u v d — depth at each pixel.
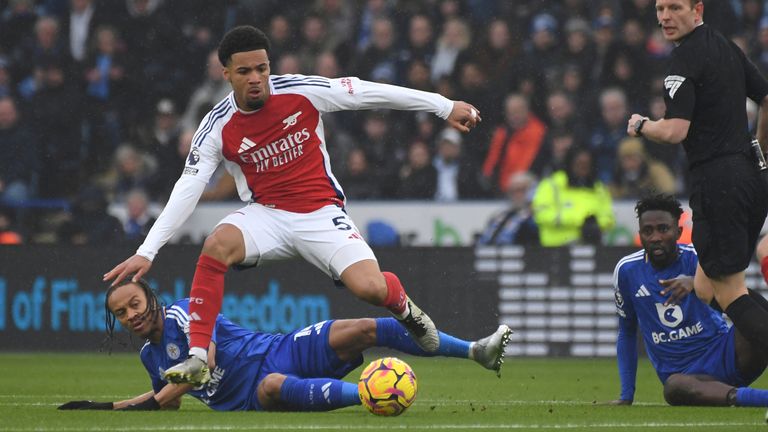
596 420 20.52
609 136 53.69
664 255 24.69
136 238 52.69
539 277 46.94
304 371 22.97
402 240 52.16
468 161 53.78
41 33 58.69
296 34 58.84
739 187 21.48
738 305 21.75
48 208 53.72
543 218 50.59
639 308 25.25
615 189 52.50
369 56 57.47
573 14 57.84
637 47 55.59
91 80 58.00
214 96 58.56
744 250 21.72
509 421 20.25
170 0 60.00
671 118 21.41
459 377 37.38
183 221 23.08
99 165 56.91
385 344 23.16
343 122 55.62
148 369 23.25
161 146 56.19
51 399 27.84
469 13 58.06
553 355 46.91
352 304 47.00
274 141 23.14
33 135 56.62
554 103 54.22
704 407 23.55
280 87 23.20
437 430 18.53
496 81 55.72
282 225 23.22
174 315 22.59
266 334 23.31
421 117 55.41
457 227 51.91
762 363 24.03
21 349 48.28
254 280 47.56
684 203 51.62
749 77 22.41
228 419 20.38
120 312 22.30
